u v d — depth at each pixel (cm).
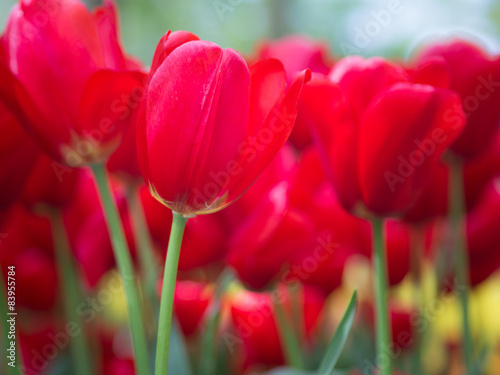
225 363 54
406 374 55
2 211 43
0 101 39
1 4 495
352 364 57
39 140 37
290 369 47
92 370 55
